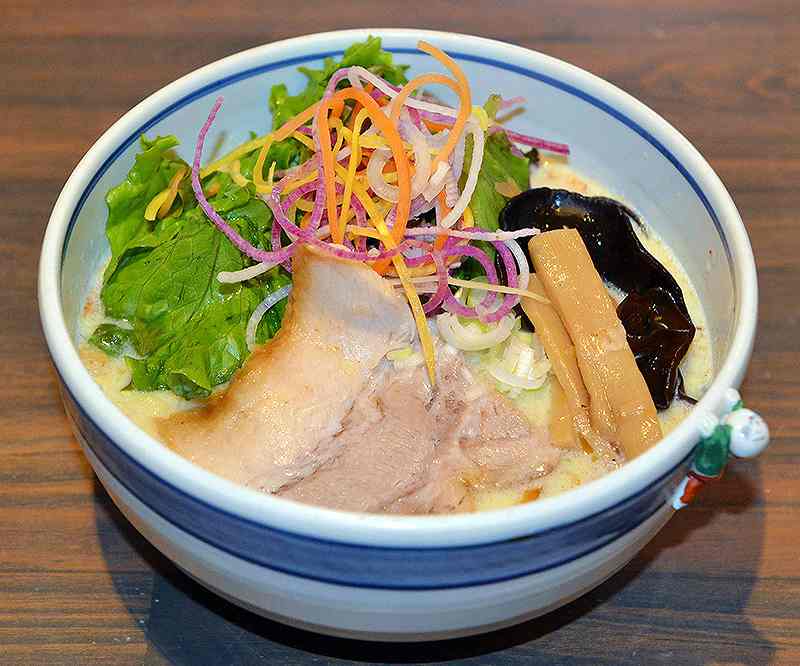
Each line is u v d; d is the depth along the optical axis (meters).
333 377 0.27
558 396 0.28
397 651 0.26
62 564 0.28
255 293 0.29
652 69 0.43
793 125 0.41
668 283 0.29
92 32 0.44
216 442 0.26
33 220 0.37
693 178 0.29
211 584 0.23
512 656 0.26
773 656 0.26
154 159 0.30
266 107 0.33
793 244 0.37
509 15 0.45
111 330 0.28
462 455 0.26
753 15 0.46
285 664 0.26
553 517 0.20
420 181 0.28
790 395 0.32
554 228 0.30
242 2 0.46
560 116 0.33
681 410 0.28
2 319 0.34
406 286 0.27
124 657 0.26
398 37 0.33
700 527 0.29
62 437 0.31
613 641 0.27
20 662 0.26
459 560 0.20
